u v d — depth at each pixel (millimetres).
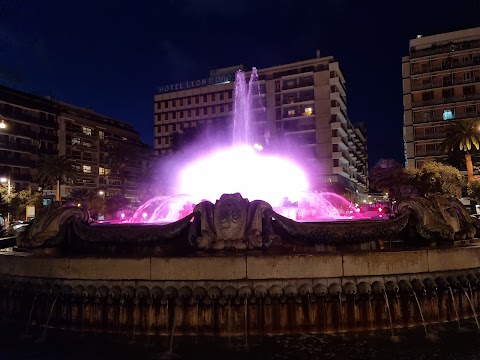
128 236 9055
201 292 7695
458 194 48812
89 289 8070
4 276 8945
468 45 67438
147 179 73500
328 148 77062
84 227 9484
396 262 7965
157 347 7270
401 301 7891
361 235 8812
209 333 7621
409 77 70938
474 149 57031
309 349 6996
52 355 7094
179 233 8820
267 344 7250
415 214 9281
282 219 8789
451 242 9188
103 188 80875
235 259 7805
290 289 7672
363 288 7727
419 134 68750
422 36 72625
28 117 70438
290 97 81188
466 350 6875
